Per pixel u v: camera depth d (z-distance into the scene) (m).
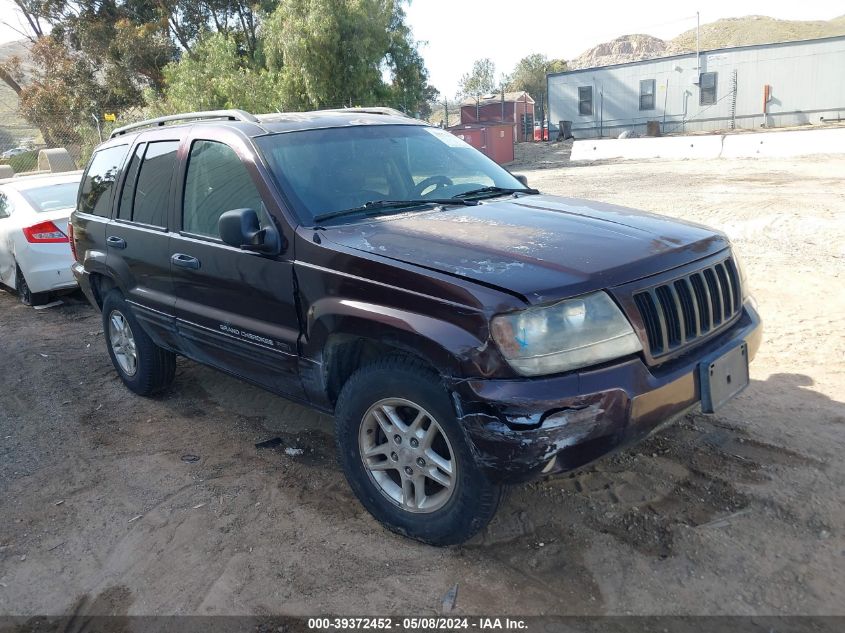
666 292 3.06
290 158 3.90
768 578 2.90
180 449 4.49
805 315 6.10
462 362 2.79
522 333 2.72
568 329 2.76
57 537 3.58
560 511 3.46
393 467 3.29
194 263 4.16
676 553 3.09
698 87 34.28
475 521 3.02
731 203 12.09
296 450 4.36
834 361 5.06
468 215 3.65
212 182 4.15
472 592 2.95
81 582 3.21
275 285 3.63
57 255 8.23
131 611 2.99
